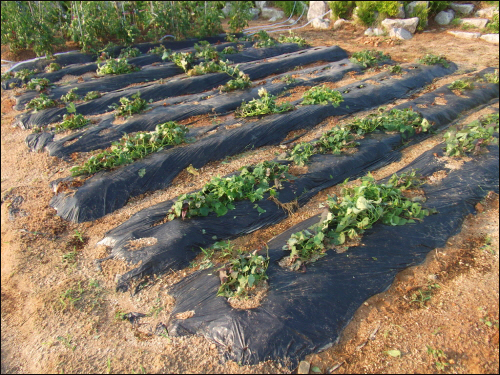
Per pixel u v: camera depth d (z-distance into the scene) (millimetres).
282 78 10914
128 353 3912
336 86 10828
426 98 9758
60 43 13461
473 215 6000
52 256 5375
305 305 4137
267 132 8109
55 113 9266
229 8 21016
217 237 5438
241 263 4477
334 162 6984
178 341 3980
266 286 4340
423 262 5035
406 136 8078
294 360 3756
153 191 6750
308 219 5695
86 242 5648
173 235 5246
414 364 3807
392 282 4703
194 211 5473
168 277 4879
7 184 7113
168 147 7500
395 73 11250
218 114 9109
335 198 5293
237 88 10219
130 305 4539
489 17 16531
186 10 15117
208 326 4004
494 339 4074
